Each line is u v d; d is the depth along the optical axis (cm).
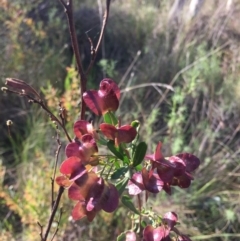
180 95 51
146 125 51
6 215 44
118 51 71
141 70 65
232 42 69
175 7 77
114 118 17
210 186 49
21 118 57
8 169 50
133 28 73
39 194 41
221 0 75
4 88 18
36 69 61
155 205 46
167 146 50
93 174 15
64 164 15
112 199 15
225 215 47
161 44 70
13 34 61
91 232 42
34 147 51
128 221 43
